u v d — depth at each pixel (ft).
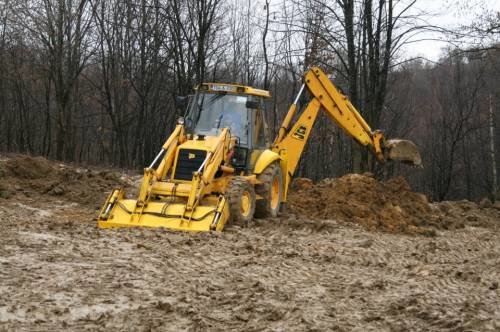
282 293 25.59
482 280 30.17
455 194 177.99
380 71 83.51
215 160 42.45
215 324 21.07
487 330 21.17
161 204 40.42
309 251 35.91
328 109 54.49
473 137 174.91
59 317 20.90
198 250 33.53
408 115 165.27
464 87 152.46
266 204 47.44
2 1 111.75
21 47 128.16
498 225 60.08
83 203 53.72
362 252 36.68
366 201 55.31
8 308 21.09
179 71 98.48
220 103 47.70
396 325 21.57
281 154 52.01
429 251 39.83
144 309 22.24
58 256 29.32
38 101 154.92
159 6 98.89
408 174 181.78
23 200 52.19
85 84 152.56
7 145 145.38
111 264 28.68
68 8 109.09
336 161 167.73
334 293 26.43
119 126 119.03
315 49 94.99
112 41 119.03
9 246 30.81
